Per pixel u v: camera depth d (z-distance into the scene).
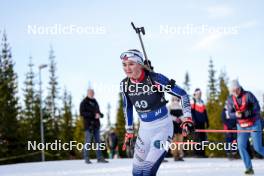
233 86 7.46
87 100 10.33
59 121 38.56
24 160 26.06
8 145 26.23
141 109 4.55
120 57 4.52
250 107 7.41
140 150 4.57
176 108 10.62
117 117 43.56
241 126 7.50
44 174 8.38
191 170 8.51
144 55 4.73
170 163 9.88
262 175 7.32
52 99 42.47
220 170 8.46
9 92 32.06
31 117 32.19
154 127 4.50
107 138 17.56
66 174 8.32
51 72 47.59
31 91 35.69
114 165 9.75
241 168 8.82
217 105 43.47
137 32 4.77
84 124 10.30
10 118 28.22
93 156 25.08
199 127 11.06
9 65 37.62
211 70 50.94
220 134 32.94
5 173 8.68
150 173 4.40
